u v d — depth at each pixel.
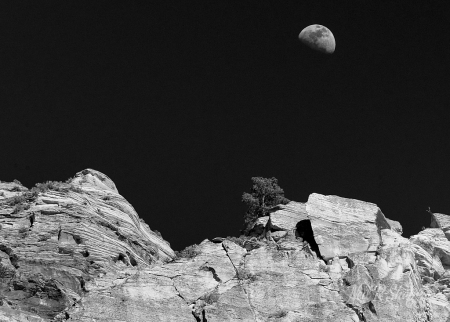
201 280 110.38
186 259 112.81
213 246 114.62
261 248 113.75
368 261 113.00
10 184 132.00
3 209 122.56
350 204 119.38
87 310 105.94
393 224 125.69
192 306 108.12
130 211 131.12
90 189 130.62
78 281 112.38
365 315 107.50
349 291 109.31
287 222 120.31
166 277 110.06
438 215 127.56
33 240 117.12
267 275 110.44
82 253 116.94
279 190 129.50
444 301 111.88
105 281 110.19
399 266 111.75
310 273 111.12
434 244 121.38
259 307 107.94
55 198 124.00
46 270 112.81
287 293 109.00
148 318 106.38
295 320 106.81
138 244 126.12
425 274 117.00
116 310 106.25
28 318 105.69
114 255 119.25
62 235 118.31
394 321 107.25
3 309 105.06
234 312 107.06
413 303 108.69
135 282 109.00
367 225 117.44
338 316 107.25
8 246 115.75
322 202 118.75
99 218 123.94
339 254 114.25
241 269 111.44
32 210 121.81
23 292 109.19
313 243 115.88
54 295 109.12
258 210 127.44
